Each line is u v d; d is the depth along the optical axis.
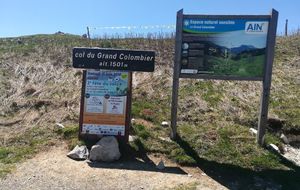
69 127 4.20
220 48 3.91
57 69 5.92
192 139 4.05
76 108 4.68
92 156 3.69
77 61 3.95
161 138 4.05
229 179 3.43
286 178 3.46
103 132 3.94
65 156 3.75
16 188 3.10
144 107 4.69
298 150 4.16
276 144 4.08
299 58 6.43
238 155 3.81
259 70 3.91
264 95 3.94
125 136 3.92
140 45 7.11
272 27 3.84
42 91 5.16
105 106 3.95
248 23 3.87
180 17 3.92
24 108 4.73
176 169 3.58
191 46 3.94
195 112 4.61
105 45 7.27
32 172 3.40
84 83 3.98
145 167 3.59
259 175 3.50
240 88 5.25
